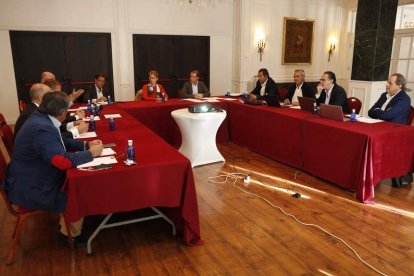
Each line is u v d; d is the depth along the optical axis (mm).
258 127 4512
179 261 2221
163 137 4801
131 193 2098
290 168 4035
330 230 2613
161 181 2158
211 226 2678
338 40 8828
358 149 3064
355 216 2840
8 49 6254
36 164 2094
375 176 3098
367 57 6082
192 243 2391
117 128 3236
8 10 6109
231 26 7879
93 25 6691
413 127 3270
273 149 4281
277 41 8078
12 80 6398
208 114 3975
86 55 6809
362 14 6070
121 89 7145
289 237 2512
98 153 2289
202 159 4141
